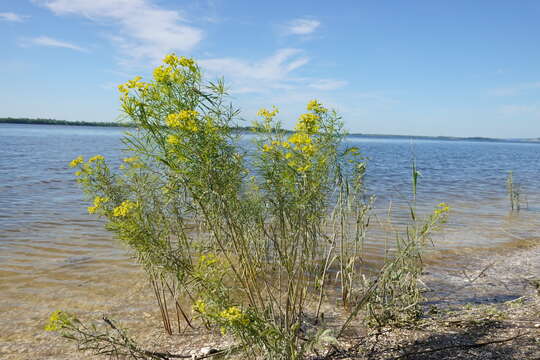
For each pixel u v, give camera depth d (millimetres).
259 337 2670
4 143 34312
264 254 3803
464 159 36969
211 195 2785
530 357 3189
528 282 5504
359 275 4930
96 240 7270
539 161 36969
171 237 4090
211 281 3104
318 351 3490
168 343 3840
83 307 4676
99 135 69312
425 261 6449
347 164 3617
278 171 2881
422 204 11539
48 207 9992
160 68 2611
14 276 5539
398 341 3643
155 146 2770
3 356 3594
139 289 5184
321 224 3703
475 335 3666
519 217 10055
